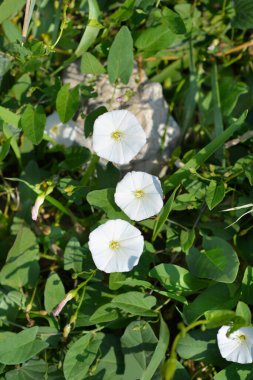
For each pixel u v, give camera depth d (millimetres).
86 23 458
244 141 447
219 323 366
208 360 391
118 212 401
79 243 408
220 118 445
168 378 324
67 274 444
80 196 419
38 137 409
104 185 418
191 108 464
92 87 435
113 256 386
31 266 412
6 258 428
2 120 419
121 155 394
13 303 408
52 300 397
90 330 402
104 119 394
